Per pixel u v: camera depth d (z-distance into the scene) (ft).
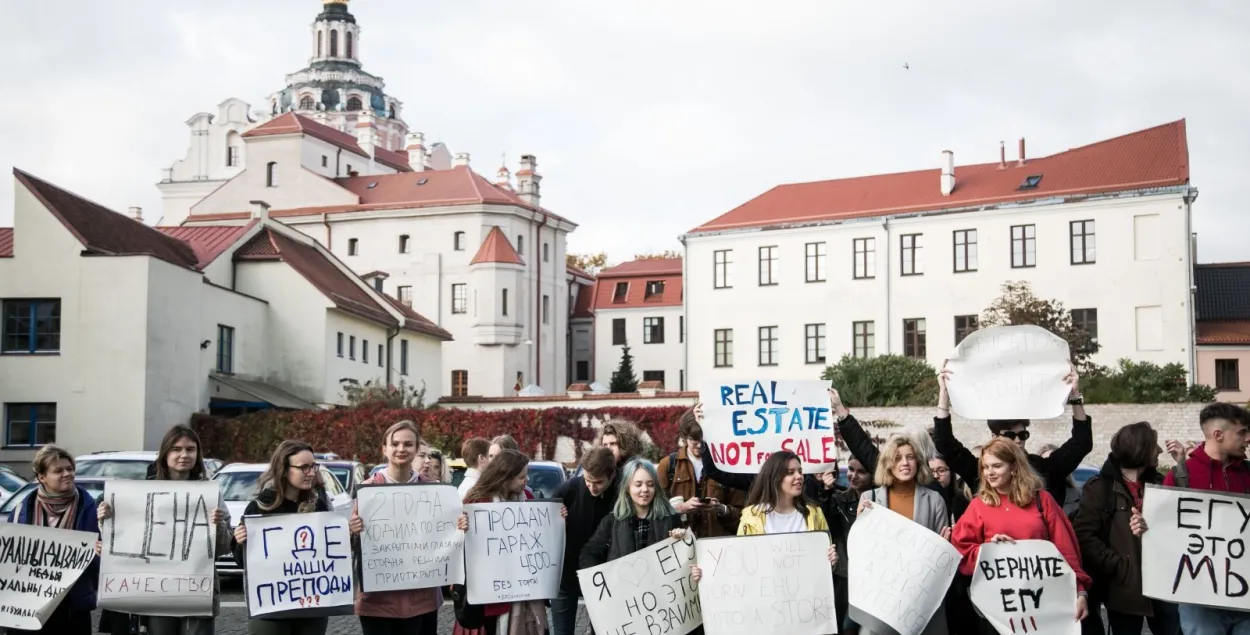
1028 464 31.01
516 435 173.37
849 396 180.55
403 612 32.91
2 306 146.72
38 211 147.33
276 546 32.12
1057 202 207.31
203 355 161.99
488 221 283.79
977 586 30.71
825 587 32.07
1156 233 201.46
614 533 33.73
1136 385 167.43
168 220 349.82
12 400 145.59
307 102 460.55
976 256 213.46
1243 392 221.87
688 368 233.55
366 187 298.35
